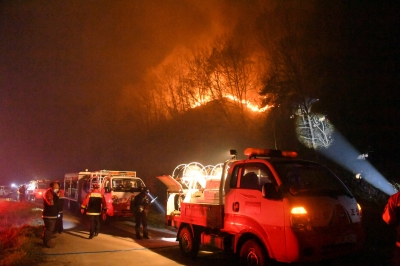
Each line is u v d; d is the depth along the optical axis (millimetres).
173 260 8359
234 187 7094
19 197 29234
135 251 9359
